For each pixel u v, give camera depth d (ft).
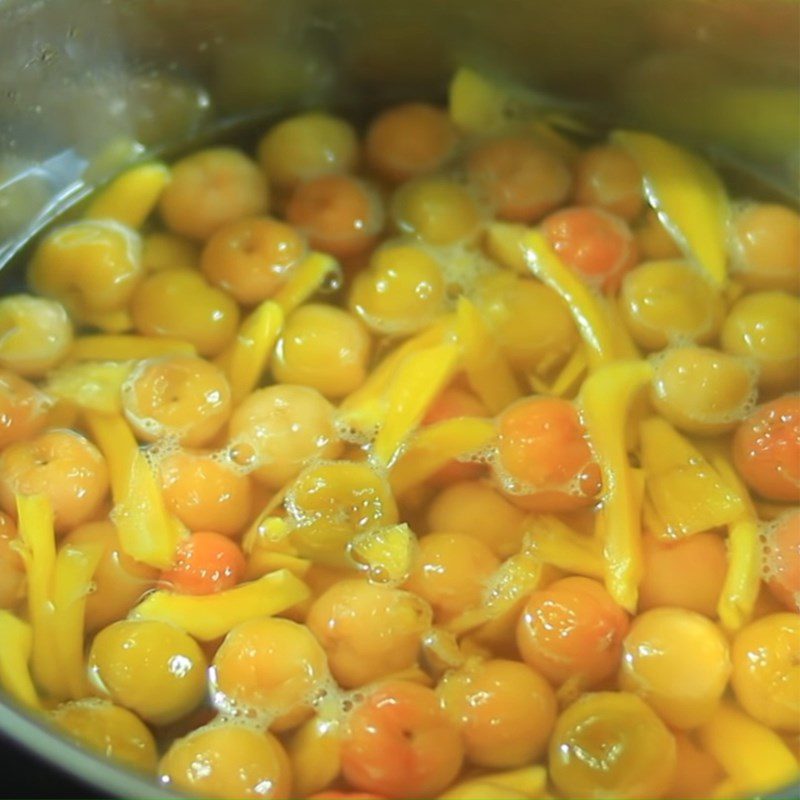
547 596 1.29
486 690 1.25
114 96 1.55
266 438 1.37
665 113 1.60
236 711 1.25
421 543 1.33
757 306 1.46
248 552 1.34
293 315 1.46
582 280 1.48
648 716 1.24
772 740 1.25
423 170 1.58
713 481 1.35
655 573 1.31
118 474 1.36
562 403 1.39
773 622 1.29
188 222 1.53
